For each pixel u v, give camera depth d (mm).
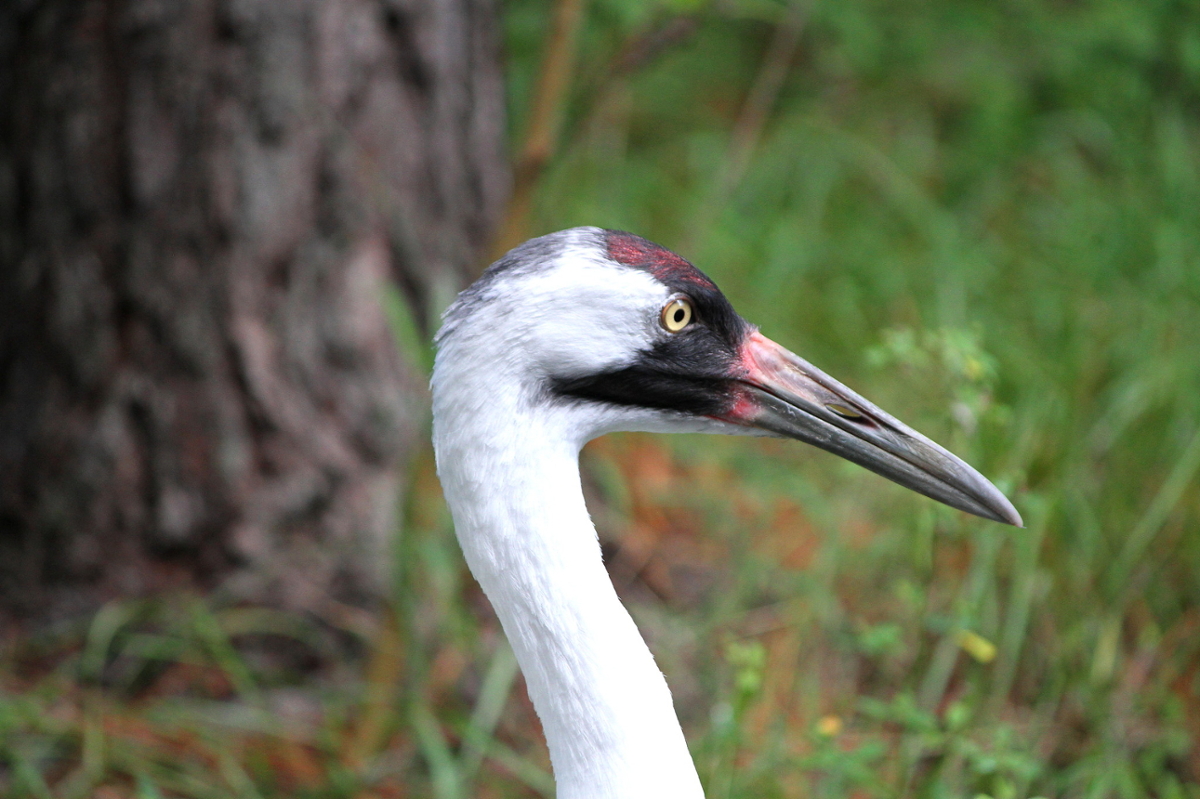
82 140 7691
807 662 8008
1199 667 7855
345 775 7133
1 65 7828
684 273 4617
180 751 7383
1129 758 7156
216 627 7805
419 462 7023
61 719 7457
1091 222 11375
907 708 6137
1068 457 8070
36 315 8008
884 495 9102
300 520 8156
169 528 8055
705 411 4832
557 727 4504
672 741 4473
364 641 8102
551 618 4445
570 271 4410
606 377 4559
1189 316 9586
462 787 7117
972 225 12062
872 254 11883
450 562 7211
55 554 8148
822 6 12195
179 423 7957
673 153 13312
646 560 9102
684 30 7453
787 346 10695
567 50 6930
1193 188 10914
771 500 9539
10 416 8203
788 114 13242
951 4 12984
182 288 7812
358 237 8078
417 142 8234
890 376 10078
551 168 7965
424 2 8078
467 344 4414
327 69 7789
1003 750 6098
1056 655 7504
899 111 13391
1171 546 8203
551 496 4473
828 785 6523
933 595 7711
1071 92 12633
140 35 7555
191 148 7676
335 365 8117
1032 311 10750
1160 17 11773
